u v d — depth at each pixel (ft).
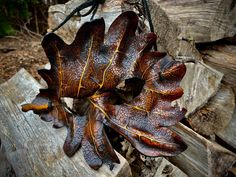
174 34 1.70
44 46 1.00
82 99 1.15
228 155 1.64
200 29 1.88
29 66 2.85
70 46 1.03
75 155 1.20
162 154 1.03
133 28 1.07
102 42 1.06
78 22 1.78
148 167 1.48
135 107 1.09
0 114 1.73
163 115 1.09
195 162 1.64
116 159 1.04
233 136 1.93
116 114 1.08
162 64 1.11
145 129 1.07
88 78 1.07
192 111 1.71
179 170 1.55
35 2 3.69
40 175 1.32
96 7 1.27
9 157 1.61
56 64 1.04
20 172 1.49
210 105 1.84
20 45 3.27
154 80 1.11
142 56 1.10
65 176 1.20
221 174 1.67
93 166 1.07
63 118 1.18
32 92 1.64
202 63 1.82
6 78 2.72
